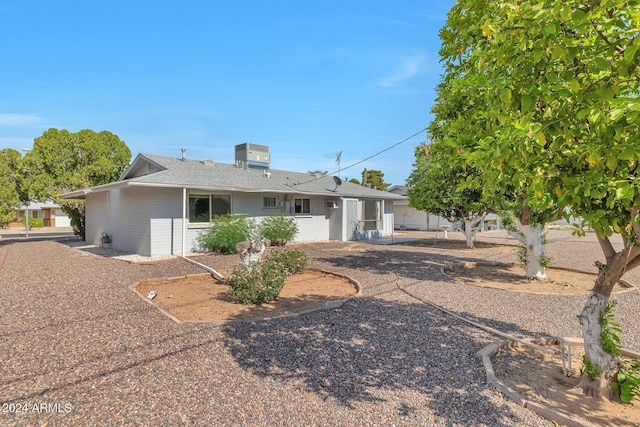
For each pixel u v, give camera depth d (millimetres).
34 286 6891
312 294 6758
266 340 4234
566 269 9836
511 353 4109
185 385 3111
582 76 2250
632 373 3168
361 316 5266
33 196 18562
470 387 3184
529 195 3658
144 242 11820
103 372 3316
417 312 5523
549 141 2549
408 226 30297
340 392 3055
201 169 14203
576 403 3008
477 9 3406
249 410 2742
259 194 14891
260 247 7777
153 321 4832
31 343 3973
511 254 13375
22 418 2557
